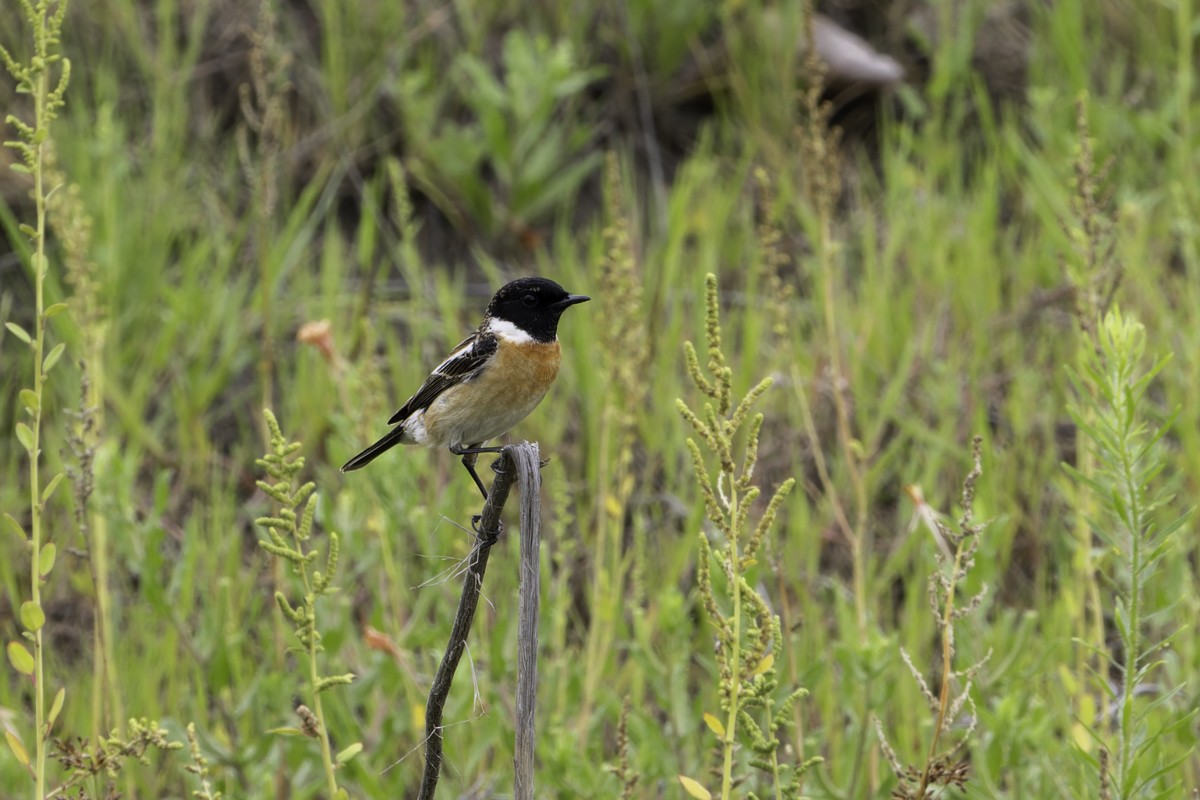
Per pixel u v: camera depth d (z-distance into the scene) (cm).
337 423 1080
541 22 1712
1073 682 871
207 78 1641
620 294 1038
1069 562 1125
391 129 1630
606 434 1030
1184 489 1141
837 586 1073
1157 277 1429
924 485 1187
